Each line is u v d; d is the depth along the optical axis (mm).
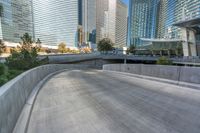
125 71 17141
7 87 3836
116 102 6129
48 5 118625
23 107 5336
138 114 4941
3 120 3146
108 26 186000
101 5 179875
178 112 5109
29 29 105375
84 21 153000
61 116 4738
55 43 127688
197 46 69750
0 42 50156
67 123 4285
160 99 6527
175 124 4270
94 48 168000
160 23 140375
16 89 4570
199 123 4336
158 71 11672
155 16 148375
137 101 6270
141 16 158750
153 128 4047
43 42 118250
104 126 4133
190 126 4164
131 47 110562
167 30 116875
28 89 6820
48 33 121375
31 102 5930
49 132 3805
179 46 87875
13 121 3904
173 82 9883
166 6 124000
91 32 166125
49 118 4586
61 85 9547
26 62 19984
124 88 8680
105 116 4773
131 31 167375
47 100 6324
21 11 98250
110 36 187625
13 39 93938
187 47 71562
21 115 4668
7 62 19234
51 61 45531
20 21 98062
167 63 32938
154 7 148250
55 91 7902
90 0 159750
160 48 98000
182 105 5773
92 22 165625
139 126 4148
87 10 156375
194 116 4797
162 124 4266
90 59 65938
